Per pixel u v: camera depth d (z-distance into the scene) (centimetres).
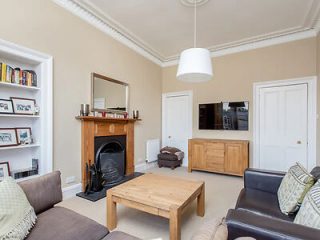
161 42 437
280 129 409
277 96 412
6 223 121
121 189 219
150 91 505
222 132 468
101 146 348
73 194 302
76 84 312
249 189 221
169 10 317
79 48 317
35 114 264
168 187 225
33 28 254
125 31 387
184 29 379
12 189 137
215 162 427
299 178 165
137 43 441
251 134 435
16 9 237
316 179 156
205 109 486
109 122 366
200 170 456
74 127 309
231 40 425
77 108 313
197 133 500
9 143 243
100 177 319
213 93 481
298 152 391
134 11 321
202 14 327
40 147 265
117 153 384
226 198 295
